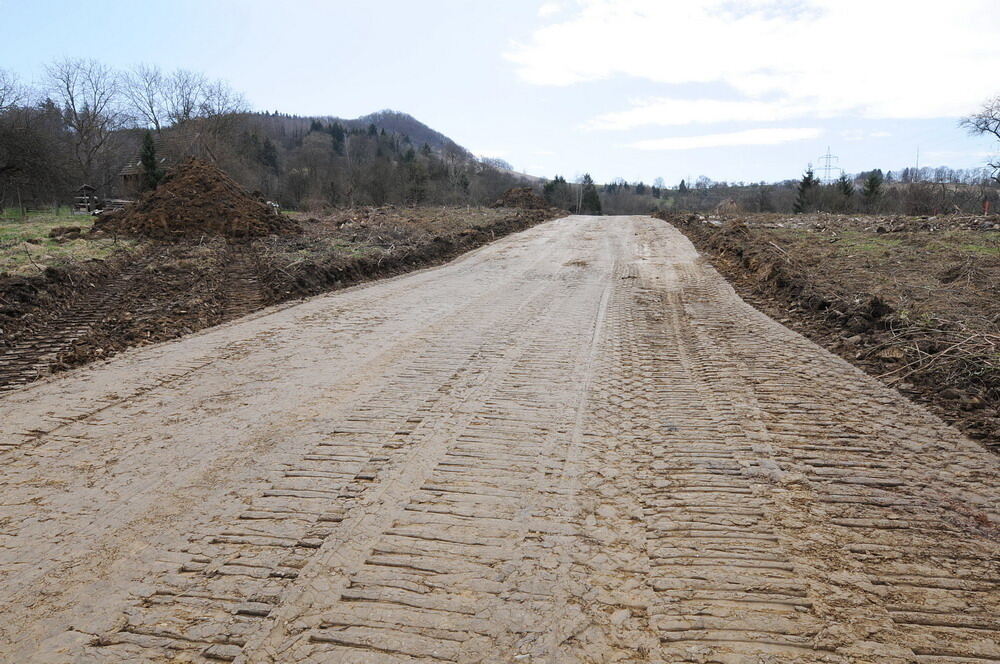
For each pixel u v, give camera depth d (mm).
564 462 4734
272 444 5078
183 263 13719
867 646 2836
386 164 59031
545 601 3176
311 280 12258
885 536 3695
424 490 4312
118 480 4477
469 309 10602
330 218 27453
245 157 56812
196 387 6492
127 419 5609
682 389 6402
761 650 2826
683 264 16359
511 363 7359
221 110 53344
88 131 51375
